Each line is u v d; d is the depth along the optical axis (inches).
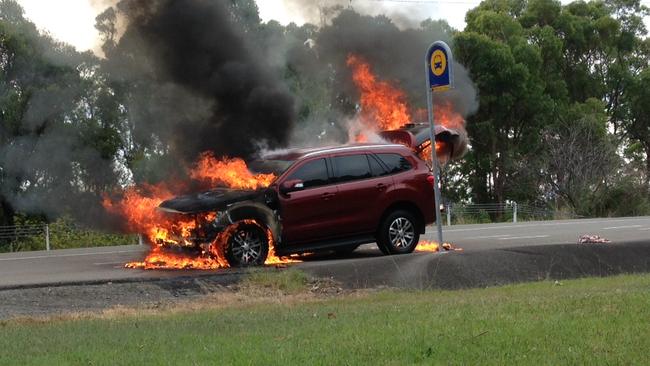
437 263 472.1
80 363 243.8
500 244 662.5
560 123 1524.4
